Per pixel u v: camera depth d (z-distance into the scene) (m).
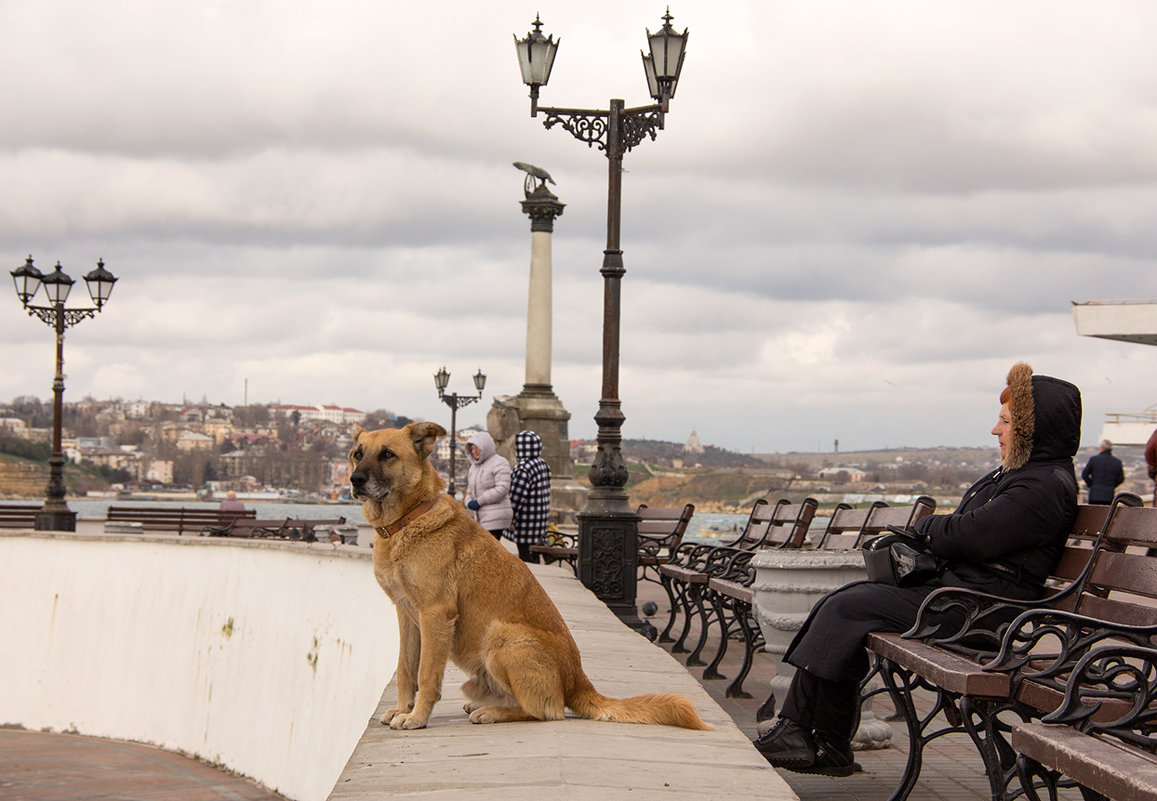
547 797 3.35
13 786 14.92
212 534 24.52
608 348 10.98
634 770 3.72
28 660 19.22
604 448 10.83
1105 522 4.49
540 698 4.59
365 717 10.91
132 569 18.17
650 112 10.92
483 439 12.44
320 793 12.04
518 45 11.07
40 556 19.41
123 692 17.88
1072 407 4.91
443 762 3.85
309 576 13.40
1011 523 4.74
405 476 4.71
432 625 4.62
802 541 7.91
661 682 5.70
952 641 4.40
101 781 15.09
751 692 8.18
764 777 3.66
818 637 4.85
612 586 10.67
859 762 6.05
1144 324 30.83
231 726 15.27
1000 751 4.27
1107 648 3.28
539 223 26.27
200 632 16.48
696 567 10.21
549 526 15.48
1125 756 2.96
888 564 4.96
